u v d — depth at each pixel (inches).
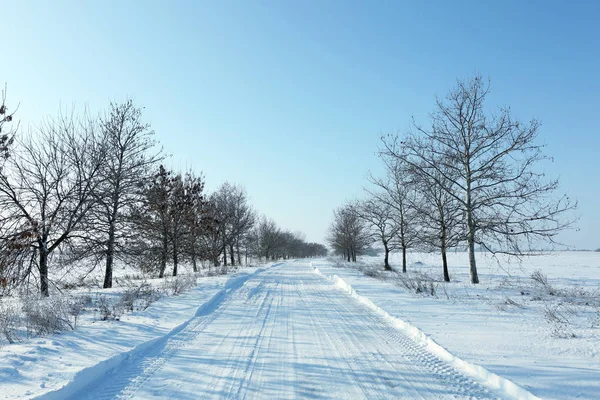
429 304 459.8
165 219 933.2
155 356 257.9
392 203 1159.0
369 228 1341.0
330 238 2449.6
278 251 3046.3
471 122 738.2
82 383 200.7
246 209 1606.8
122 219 700.7
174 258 979.9
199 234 1078.4
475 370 224.1
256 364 241.4
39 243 548.1
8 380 189.5
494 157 709.9
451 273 1147.9
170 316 386.9
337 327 355.3
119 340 281.3
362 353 267.4
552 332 306.8
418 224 813.9
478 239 729.6
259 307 474.9
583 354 244.2
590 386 186.7
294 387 201.9
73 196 600.1
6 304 444.1
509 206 682.8
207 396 189.5
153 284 691.4
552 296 537.6
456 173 756.6
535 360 233.3
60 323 307.1
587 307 429.1
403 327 348.5
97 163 633.0
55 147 596.4
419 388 200.5
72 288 671.8
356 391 196.5
